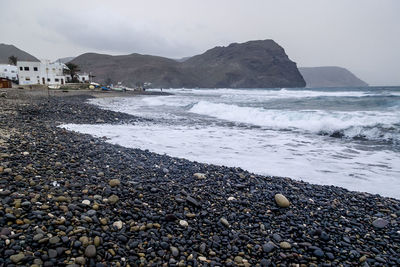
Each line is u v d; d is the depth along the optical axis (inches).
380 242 149.6
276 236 149.3
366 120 507.5
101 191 179.5
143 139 427.2
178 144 402.0
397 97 1255.5
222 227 155.4
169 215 155.7
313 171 285.1
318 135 481.7
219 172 260.1
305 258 132.3
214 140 436.1
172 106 1205.1
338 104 981.2
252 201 195.9
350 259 133.9
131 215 154.3
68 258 110.7
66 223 131.8
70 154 266.2
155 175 235.6
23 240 114.7
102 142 359.3
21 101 812.0
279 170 288.0
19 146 265.0
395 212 188.5
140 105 1243.2
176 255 124.9
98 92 2294.5
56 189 171.3
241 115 731.4
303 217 175.9
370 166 300.7
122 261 115.7
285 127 567.2
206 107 957.2
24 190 162.4
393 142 415.5
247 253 133.9
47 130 387.9
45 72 2519.7
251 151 366.9
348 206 197.9
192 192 201.9
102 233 131.4
